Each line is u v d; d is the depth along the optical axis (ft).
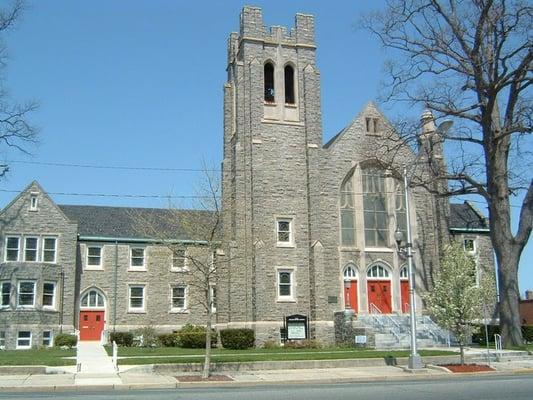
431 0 123.44
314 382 80.94
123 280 166.40
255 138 149.69
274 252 146.41
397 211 160.15
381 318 146.00
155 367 90.38
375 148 151.02
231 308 141.59
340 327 143.13
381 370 93.76
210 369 92.07
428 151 135.85
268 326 142.10
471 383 69.36
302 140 153.48
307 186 151.02
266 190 148.36
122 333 150.10
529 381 70.90
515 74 117.08
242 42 156.04
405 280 157.79
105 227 171.73
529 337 155.12
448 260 98.37
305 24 160.45
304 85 156.15
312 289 146.20
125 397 57.31
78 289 162.71
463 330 95.45
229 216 145.07
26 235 156.66
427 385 67.97
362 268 153.28
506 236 126.31
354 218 156.15
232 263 143.54
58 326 154.81
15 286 152.46
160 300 167.43
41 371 87.20
